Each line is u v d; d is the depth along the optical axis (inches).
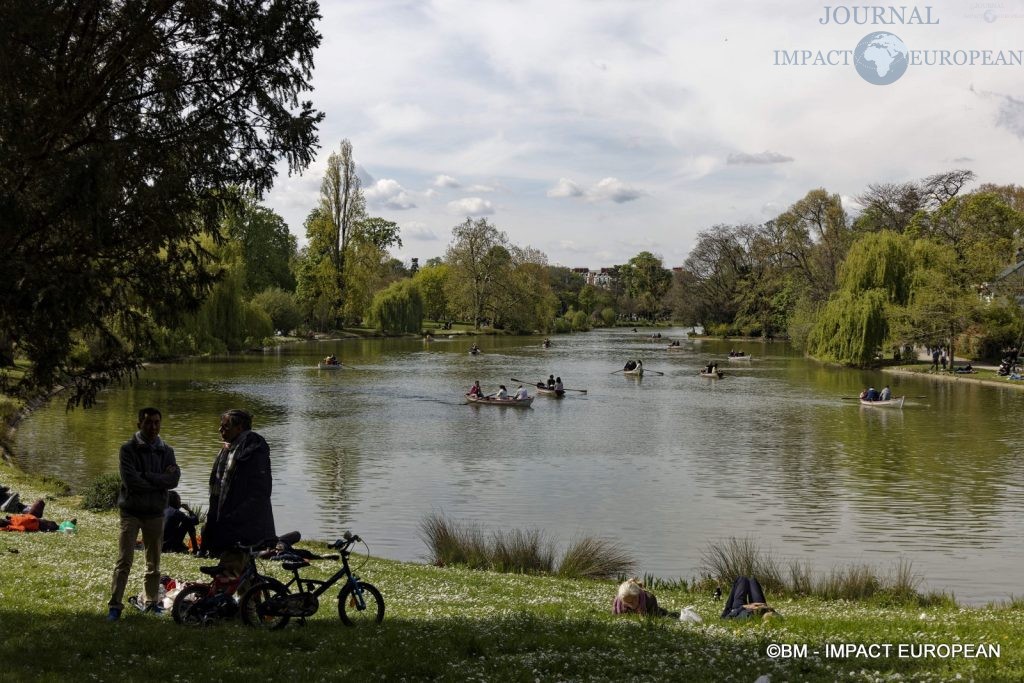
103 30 385.4
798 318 3572.8
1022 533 799.7
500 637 344.5
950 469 1114.7
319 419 1561.3
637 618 400.5
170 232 401.7
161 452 362.6
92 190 349.1
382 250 5315.0
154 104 394.0
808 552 738.8
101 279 390.3
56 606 366.0
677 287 5457.7
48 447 1193.4
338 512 864.9
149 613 363.6
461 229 5147.6
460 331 5428.2
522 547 664.4
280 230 4756.4
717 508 896.9
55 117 370.9
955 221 3225.9
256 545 341.1
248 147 408.2
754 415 1670.8
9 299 349.7
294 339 4192.9
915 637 361.4
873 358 2883.9
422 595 461.1
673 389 2199.8
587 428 1482.5
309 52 409.1
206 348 3065.9
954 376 2456.9
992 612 486.9
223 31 397.1
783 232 4375.0
